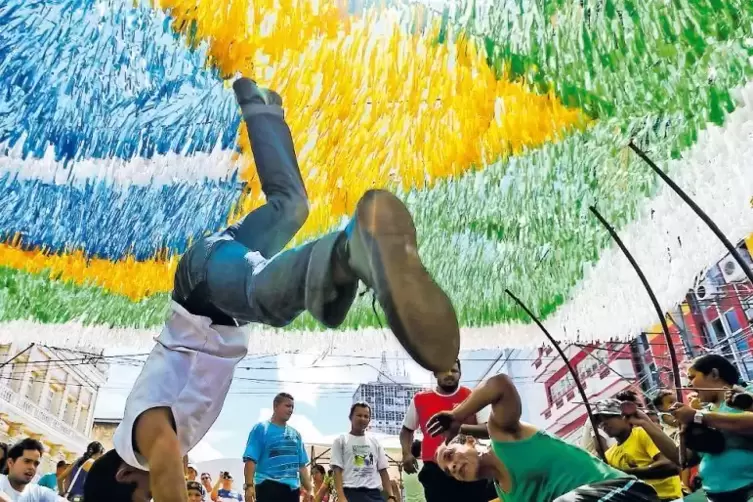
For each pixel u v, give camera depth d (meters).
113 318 4.15
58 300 4.01
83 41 2.33
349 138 2.74
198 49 2.40
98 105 2.59
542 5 1.99
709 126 2.25
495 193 3.04
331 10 2.22
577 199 3.04
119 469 1.50
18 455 3.71
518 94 2.40
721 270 7.65
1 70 2.36
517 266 3.79
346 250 1.14
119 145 2.77
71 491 4.68
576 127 2.51
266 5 2.24
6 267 3.81
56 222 3.31
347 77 2.43
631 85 2.14
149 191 3.16
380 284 1.03
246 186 3.15
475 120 2.58
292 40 2.32
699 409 2.62
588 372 11.89
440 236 3.49
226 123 2.76
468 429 2.25
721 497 2.40
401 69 2.36
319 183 2.98
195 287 1.51
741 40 1.87
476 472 1.93
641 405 3.46
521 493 1.85
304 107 2.58
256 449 3.81
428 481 3.22
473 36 2.15
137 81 2.52
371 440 4.19
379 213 1.07
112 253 3.57
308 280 1.17
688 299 7.79
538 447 1.85
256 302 1.29
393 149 2.77
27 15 2.21
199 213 3.32
